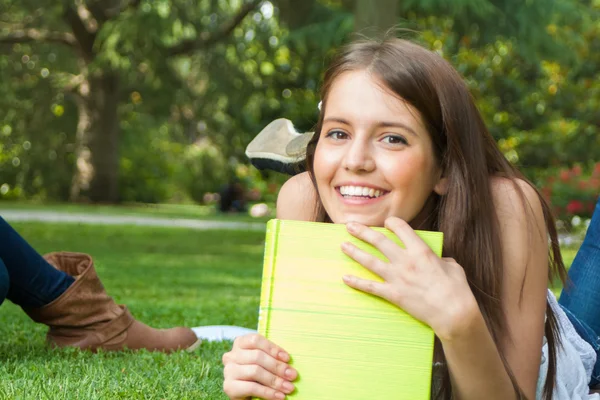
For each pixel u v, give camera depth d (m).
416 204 1.90
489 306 1.96
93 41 22.73
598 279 3.07
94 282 3.48
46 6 20.72
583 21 16.09
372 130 1.86
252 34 20.27
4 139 26.08
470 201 1.94
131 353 3.44
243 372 1.76
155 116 24.97
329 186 1.93
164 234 15.15
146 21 16.70
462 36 13.77
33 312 3.43
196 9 18.20
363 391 1.74
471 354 1.72
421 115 1.87
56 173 26.56
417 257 1.72
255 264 9.88
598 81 19.02
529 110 19.02
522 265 2.01
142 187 31.16
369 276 1.77
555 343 2.32
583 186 15.30
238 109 20.69
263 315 1.79
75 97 25.00
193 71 21.91
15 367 2.98
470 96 1.99
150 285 6.90
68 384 2.68
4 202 25.73
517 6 13.27
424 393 1.73
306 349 1.76
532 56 13.87
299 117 19.42
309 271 1.79
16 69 23.95
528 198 2.06
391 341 1.75
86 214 20.50
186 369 3.04
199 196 33.94
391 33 2.26
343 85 1.90
